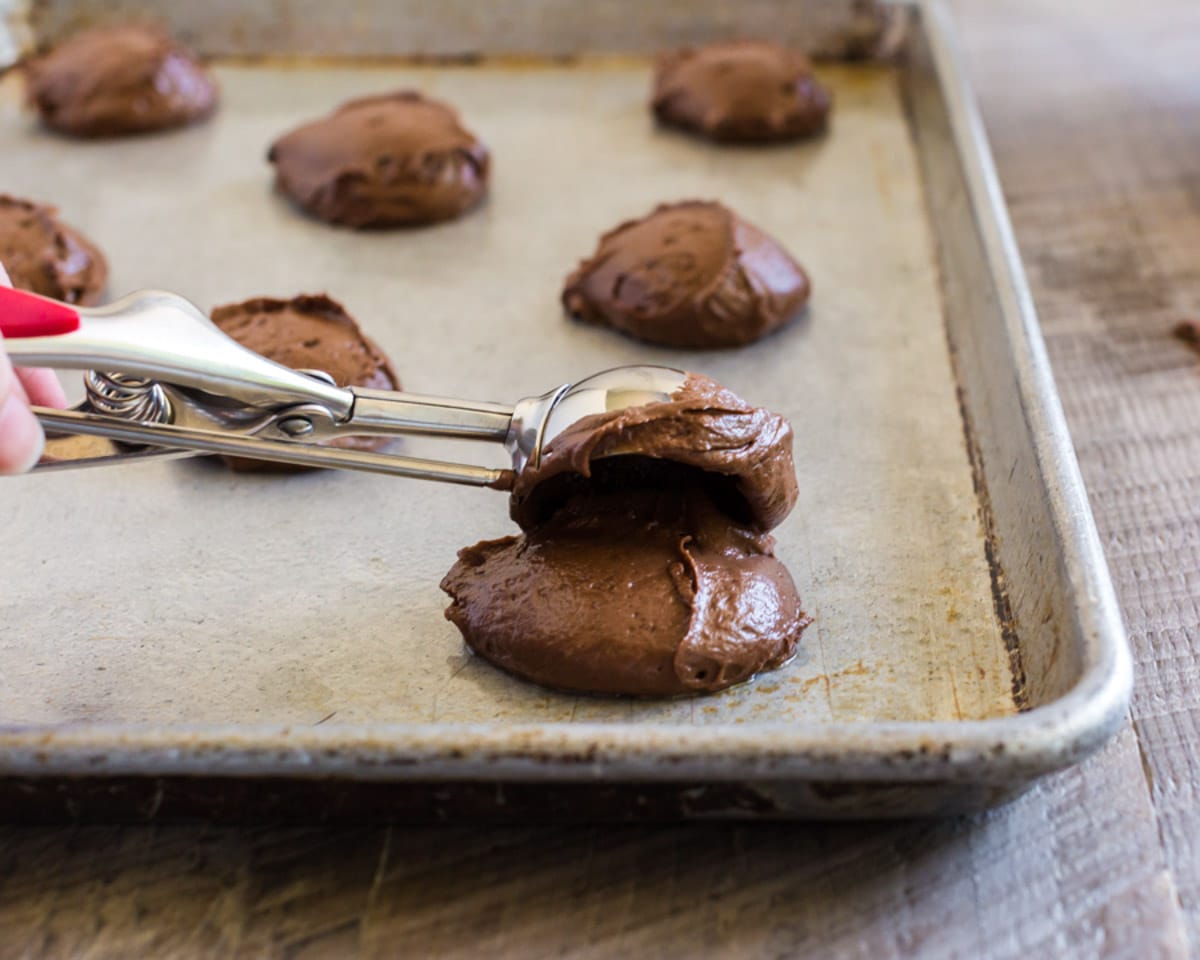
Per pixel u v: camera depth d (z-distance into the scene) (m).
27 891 0.41
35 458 0.40
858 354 0.53
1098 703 0.40
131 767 0.40
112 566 0.47
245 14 0.67
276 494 0.49
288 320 0.52
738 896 0.41
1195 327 0.54
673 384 0.43
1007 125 0.64
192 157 0.62
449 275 0.56
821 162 0.61
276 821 0.42
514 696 0.44
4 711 0.44
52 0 0.66
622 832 0.42
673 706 0.44
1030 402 0.47
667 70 0.64
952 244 0.56
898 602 0.46
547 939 0.40
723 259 0.53
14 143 0.62
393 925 0.41
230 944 0.40
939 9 0.65
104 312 0.41
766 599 0.44
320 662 0.45
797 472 0.49
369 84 0.66
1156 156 0.62
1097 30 0.71
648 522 0.45
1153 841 0.42
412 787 0.41
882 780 0.39
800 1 0.66
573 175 0.61
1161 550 0.48
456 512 0.48
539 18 0.66
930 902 0.41
